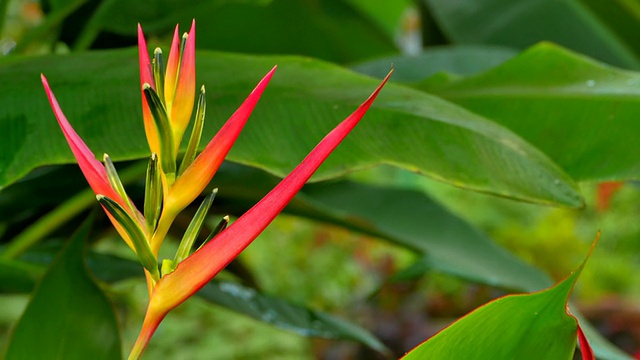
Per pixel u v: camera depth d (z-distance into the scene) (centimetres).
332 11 307
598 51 271
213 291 178
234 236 93
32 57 132
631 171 130
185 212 200
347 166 119
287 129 122
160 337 600
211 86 126
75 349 123
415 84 157
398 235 208
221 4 253
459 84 152
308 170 93
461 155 120
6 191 190
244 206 201
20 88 124
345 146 120
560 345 95
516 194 118
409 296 515
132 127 120
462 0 286
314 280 697
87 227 126
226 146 94
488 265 209
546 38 275
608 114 135
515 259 218
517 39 276
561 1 278
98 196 92
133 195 189
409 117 122
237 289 185
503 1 282
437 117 122
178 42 95
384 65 209
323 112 123
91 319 124
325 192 229
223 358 587
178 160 131
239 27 291
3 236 210
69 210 170
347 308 477
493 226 755
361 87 126
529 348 95
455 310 507
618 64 269
